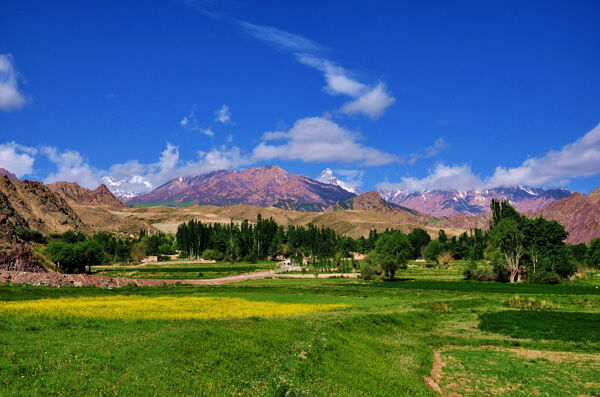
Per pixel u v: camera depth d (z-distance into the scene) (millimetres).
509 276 126188
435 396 27156
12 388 18156
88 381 19438
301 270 170750
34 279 86312
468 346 43969
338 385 24188
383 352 36000
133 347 25078
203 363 23328
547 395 28172
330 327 38562
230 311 48750
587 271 161875
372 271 125875
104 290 85250
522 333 49469
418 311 60938
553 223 122500
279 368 24594
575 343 44594
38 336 27938
